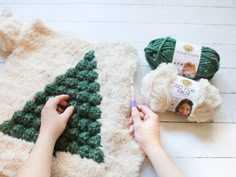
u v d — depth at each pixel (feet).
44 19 3.30
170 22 3.36
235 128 2.85
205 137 2.79
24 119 2.71
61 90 2.83
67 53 3.05
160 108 2.73
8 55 3.06
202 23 3.37
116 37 3.24
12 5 3.35
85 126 2.70
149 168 2.64
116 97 2.83
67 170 2.49
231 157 2.71
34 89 2.85
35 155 2.34
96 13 3.36
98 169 2.50
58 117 2.59
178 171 2.39
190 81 2.71
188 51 2.79
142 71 3.05
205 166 2.66
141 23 3.34
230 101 2.97
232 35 3.32
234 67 3.13
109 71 2.93
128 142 2.67
